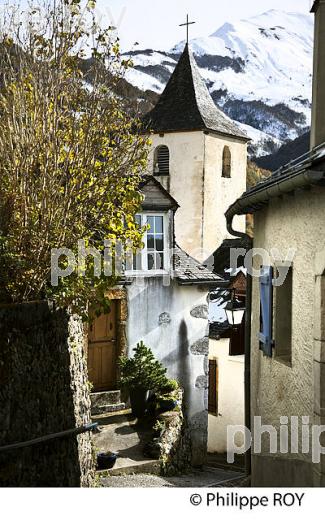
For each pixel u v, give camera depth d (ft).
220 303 56.70
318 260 19.99
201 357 52.19
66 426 19.89
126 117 28.86
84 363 22.82
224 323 54.65
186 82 120.06
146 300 50.11
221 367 54.90
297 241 22.29
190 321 51.88
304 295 21.48
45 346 19.58
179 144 115.55
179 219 115.65
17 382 18.39
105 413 47.39
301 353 21.68
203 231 114.21
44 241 22.41
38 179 23.15
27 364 18.79
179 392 48.98
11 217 22.36
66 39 25.35
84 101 26.48
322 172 18.35
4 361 18.07
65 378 20.22
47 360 19.56
